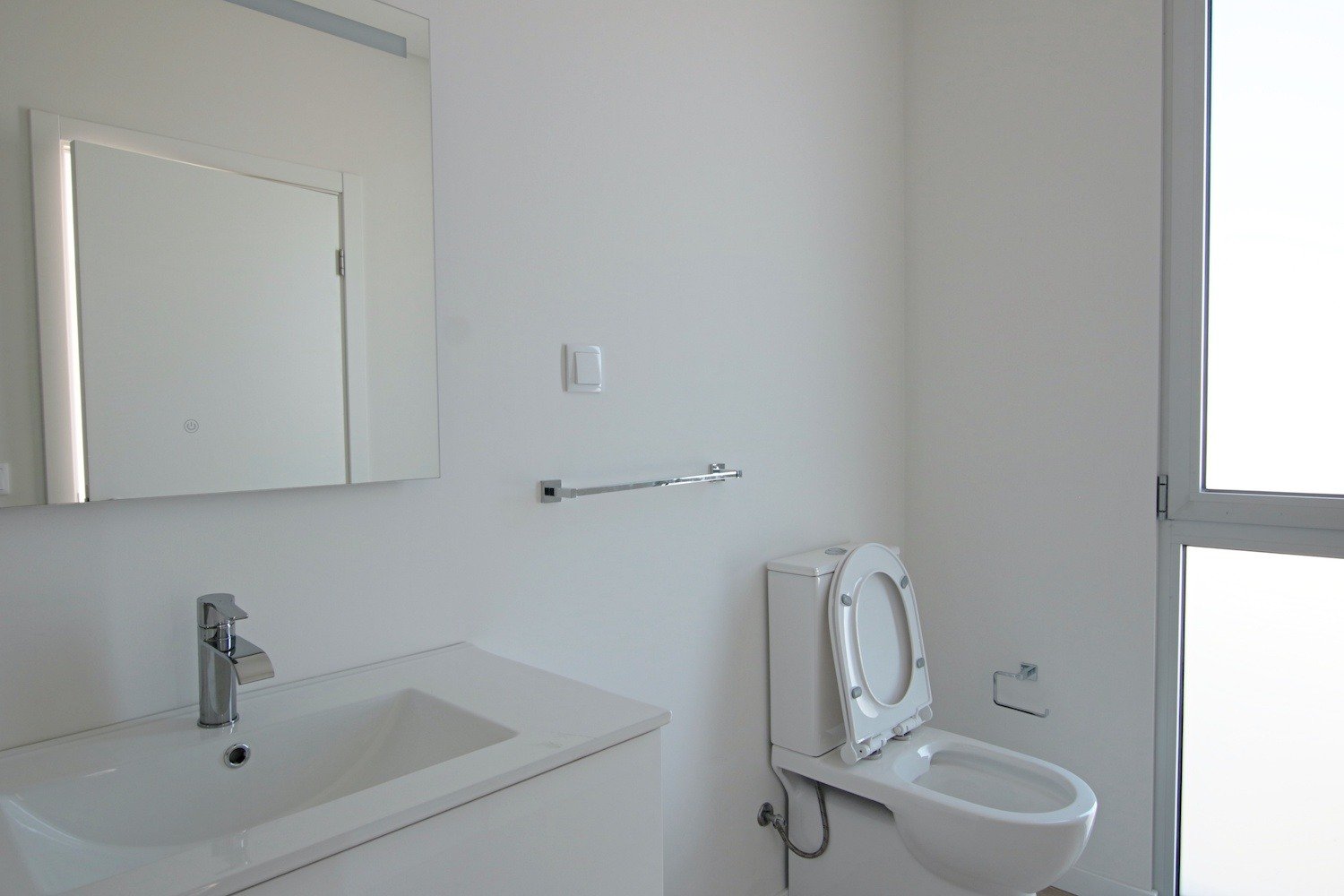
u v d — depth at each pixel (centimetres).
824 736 188
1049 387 220
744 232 193
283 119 116
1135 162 203
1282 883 191
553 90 151
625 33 165
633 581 167
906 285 250
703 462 183
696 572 181
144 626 106
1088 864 213
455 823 83
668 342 174
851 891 184
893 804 167
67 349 98
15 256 94
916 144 246
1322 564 185
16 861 79
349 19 123
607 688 162
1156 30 199
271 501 117
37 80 95
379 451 125
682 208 177
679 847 175
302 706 109
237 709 106
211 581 111
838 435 223
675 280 176
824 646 187
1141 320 203
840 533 224
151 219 104
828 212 219
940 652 245
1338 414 183
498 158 143
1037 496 223
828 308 219
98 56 100
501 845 87
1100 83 209
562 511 154
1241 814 196
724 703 186
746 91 193
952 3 237
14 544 96
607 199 161
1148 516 203
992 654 232
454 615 138
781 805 201
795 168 208
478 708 107
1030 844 147
